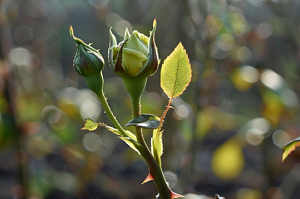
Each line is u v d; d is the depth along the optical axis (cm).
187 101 75
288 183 79
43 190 73
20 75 69
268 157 77
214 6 69
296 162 73
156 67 29
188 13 67
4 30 60
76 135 74
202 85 66
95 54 29
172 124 78
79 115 72
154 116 28
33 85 76
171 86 28
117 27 77
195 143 67
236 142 65
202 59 67
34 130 61
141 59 29
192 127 66
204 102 68
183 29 77
